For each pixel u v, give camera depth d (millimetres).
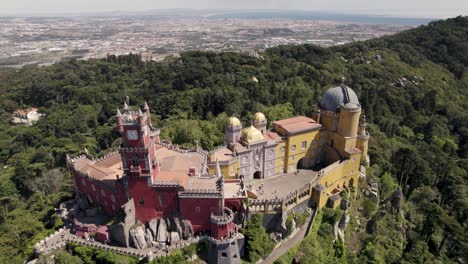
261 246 78000
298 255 80875
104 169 88125
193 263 73875
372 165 121250
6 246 85562
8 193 131750
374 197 107438
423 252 98000
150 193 76875
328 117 108688
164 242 77188
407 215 112938
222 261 74312
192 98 176125
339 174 101250
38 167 140875
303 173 107375
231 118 99625
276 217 83562
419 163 124000
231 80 195500
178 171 82062
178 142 125375
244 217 79938
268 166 103875
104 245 77188
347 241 94125
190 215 77375
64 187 114875
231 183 88188
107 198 83688
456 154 161625
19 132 182750
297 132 103938
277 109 155125
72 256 76125
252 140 98500
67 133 178125
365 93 177875
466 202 114938
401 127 169750
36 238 84438
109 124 182125
